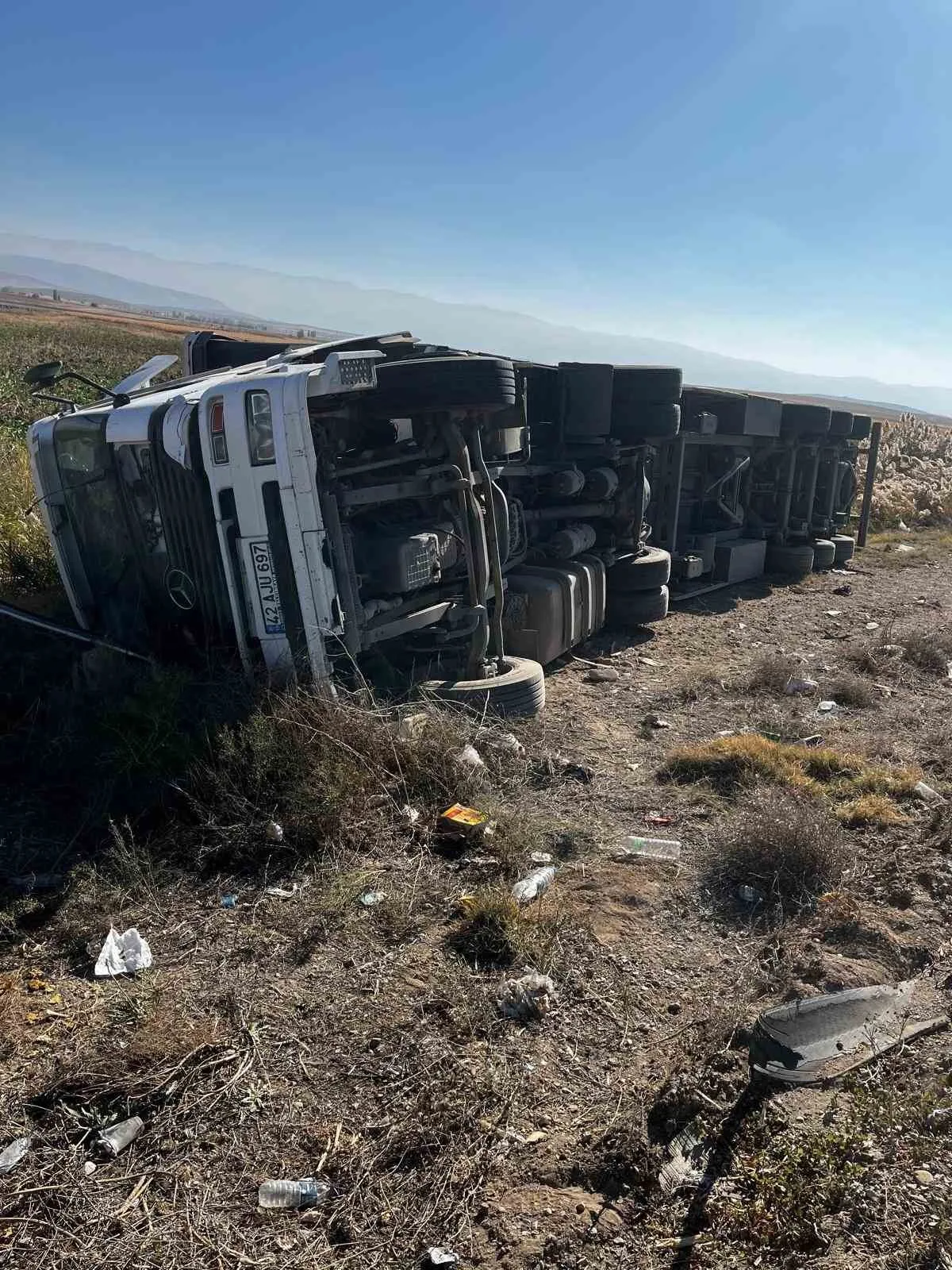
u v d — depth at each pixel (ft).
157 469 18.53
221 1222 8.02
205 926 12.45
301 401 16.35
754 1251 7.79
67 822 15.12
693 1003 11.28
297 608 17.29
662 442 35.68
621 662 27.68
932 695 24.86
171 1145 8.81
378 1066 9.92
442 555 20.44
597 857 14.98
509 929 12.23
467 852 14.65
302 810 14.57
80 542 21.81
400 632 19.43
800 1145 8.75
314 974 11.51
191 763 15.31
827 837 14.52
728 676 26.27
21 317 296.51
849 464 53.88
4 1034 10.25
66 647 21.75
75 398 77.30
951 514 70.28
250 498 16.98
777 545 45.42
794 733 20.95
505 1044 10.38
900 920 13.15
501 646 21.76
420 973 11.58
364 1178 8.50
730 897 13.83
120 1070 9.66
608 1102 9.53
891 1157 8.61
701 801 17.22
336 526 17.53
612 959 12.12
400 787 15.97
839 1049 10.20
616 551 31.96
